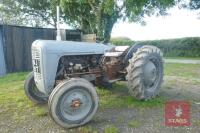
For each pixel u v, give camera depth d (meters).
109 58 5.24
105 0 13.20
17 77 8.98
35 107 5.02
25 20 22.05
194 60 16.61
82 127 3.95
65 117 3.87
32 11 21.50
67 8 15.28
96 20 14.83
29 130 3.87
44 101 5.25
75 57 4.75
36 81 4.54
